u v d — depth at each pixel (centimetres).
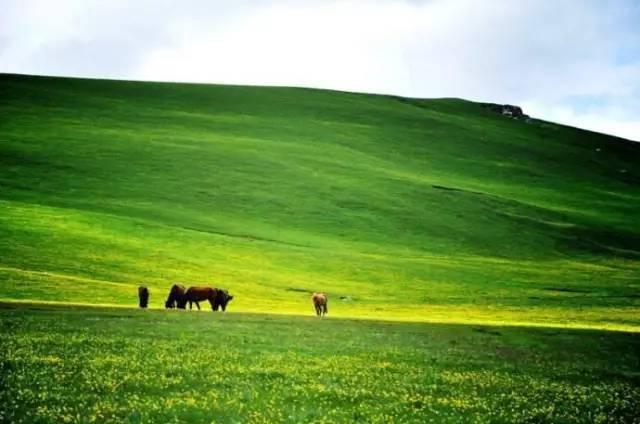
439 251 10369
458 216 12100
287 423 2177
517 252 10838
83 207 10144
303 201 11812
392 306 6775
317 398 2520
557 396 2816
